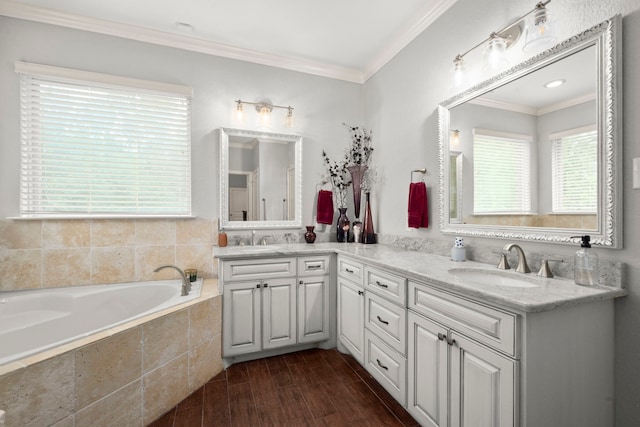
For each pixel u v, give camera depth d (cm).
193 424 155
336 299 242
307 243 278
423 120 221
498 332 104
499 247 163
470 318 116
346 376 200
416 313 147
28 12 209
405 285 155
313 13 216
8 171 207
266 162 274
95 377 135
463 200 185
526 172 147
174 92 243
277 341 223
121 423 145
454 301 124
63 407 124
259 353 226
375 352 182
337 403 171
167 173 246
